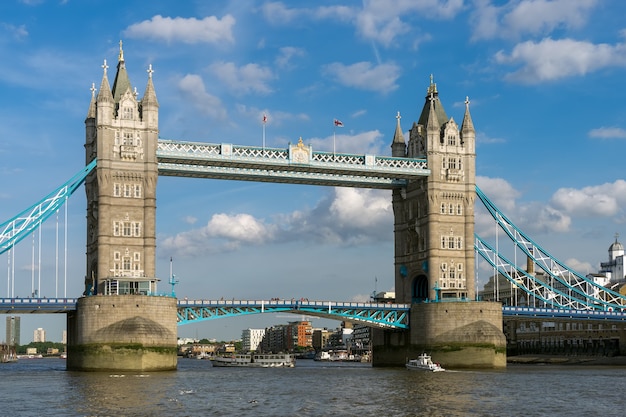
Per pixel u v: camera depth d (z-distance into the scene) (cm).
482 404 8775
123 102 14775
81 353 13762
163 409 8231
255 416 7762
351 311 16312
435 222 16650
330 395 9719
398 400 9156
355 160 16188
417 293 17362
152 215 14688
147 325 13725
